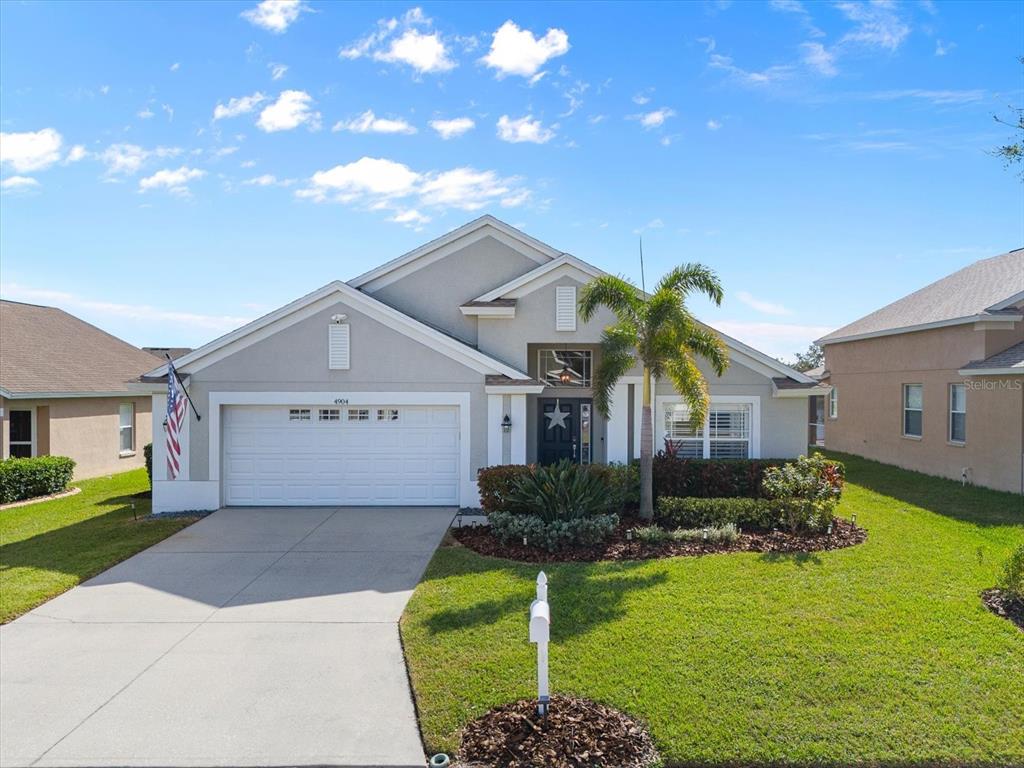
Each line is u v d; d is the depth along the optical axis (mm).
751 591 8047
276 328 13719
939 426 18344
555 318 15117
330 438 13930
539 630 5230
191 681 6160
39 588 8797
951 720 5211
